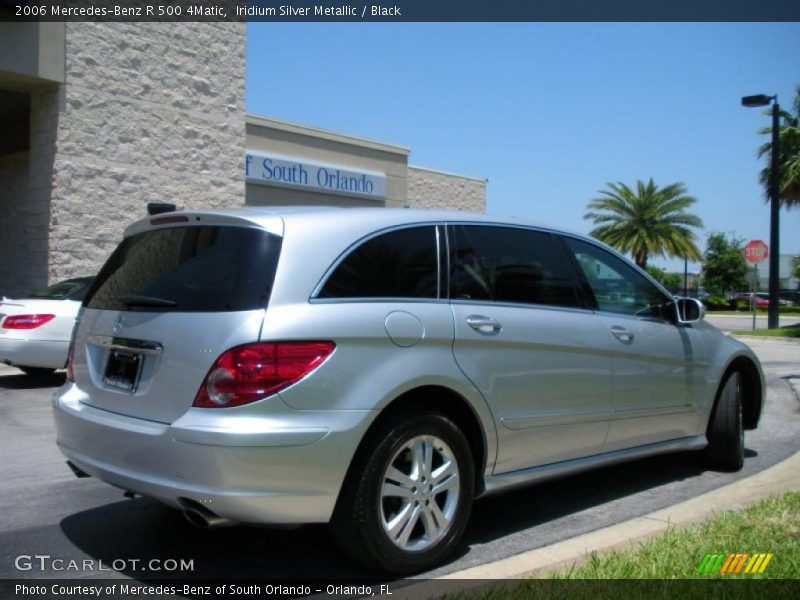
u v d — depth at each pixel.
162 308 3.92
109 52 14.73
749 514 4.63
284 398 3.53
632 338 5.20
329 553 4.30
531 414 4.49
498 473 4.39
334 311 3.75
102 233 14.70
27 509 5.12
